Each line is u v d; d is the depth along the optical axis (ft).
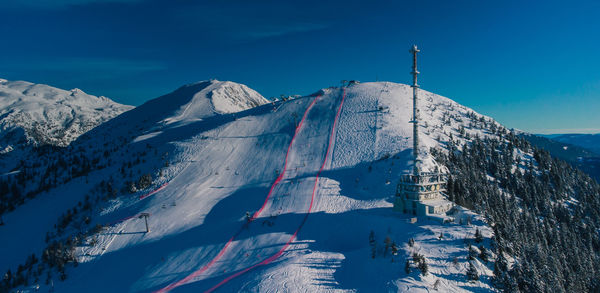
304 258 192.34
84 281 243.19
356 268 173.47
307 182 341.21
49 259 276.82
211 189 367.45
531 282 140.46
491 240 167.73
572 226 281.33
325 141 444.14
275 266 187.01
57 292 235.81
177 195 358.64
